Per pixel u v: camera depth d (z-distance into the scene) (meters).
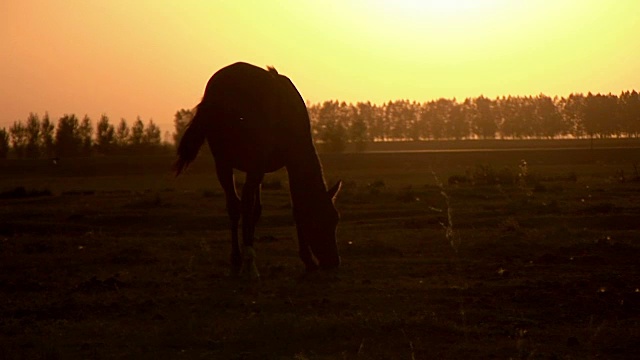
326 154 101.25
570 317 9.69
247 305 10.45
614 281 12.02
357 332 8.80
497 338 8.68
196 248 16.95
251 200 12.53
